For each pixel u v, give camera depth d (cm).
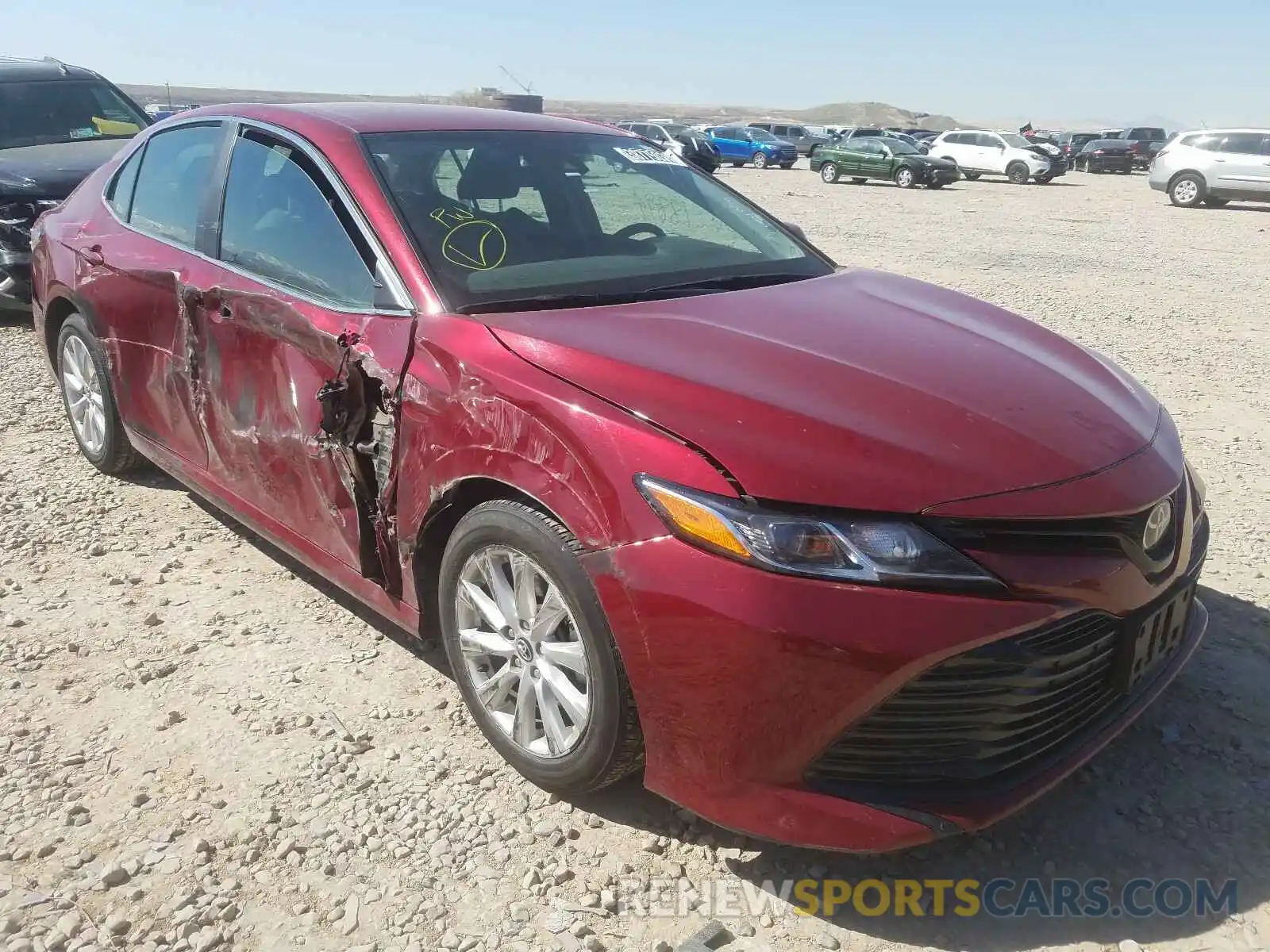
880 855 263
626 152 406
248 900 246
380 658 348
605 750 254
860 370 268
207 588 394
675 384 250
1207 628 372
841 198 2423
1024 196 2669
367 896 247
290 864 257
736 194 420
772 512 224
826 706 221
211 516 458
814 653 219
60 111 882
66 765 291
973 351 295
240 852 260
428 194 330
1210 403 671
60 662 342
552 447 250
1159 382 723
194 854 258
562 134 395
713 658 226
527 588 269
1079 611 234
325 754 298
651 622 232
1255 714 322
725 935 238
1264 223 1972
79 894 246
